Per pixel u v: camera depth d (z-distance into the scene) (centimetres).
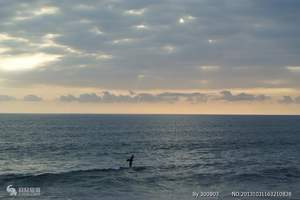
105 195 2741
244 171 3809
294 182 3250
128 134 10531
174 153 5922
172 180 3281
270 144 7475
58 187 2986
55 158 5153
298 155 5525
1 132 10850
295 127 15338
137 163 4656
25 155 5488
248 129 13750
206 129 13825
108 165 4506
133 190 2914
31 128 13275
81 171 3556
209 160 4978
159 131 12256
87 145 7125
